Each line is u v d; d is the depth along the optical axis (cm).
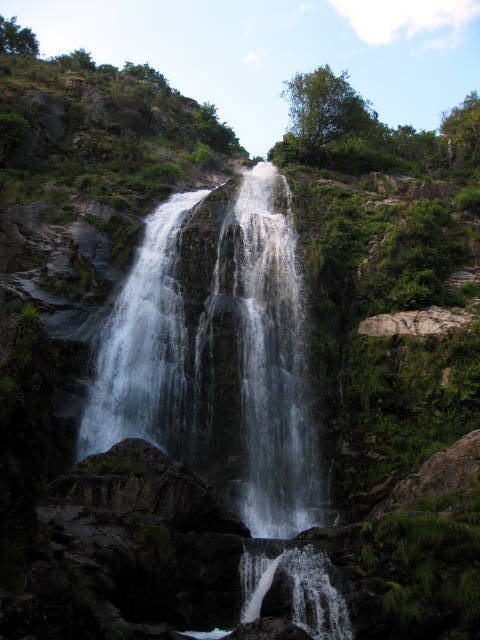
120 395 2364
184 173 3953
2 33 5581
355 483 2270
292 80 4041
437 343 2461
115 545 1331
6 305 2334
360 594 1382
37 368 1203
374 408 2395
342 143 3769
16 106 3822
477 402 2266
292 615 1345
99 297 2603
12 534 1066
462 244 2975
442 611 1344
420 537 1457
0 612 941
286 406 2464
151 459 1658
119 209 3089
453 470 1784
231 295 2708
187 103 5969
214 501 1591
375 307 2716
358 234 3016
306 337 2622
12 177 3322
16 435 1127
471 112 4441
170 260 2789
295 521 2180
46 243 2794
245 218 2980
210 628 1425
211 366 2425
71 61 5366
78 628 1048
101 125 4194
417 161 4306
